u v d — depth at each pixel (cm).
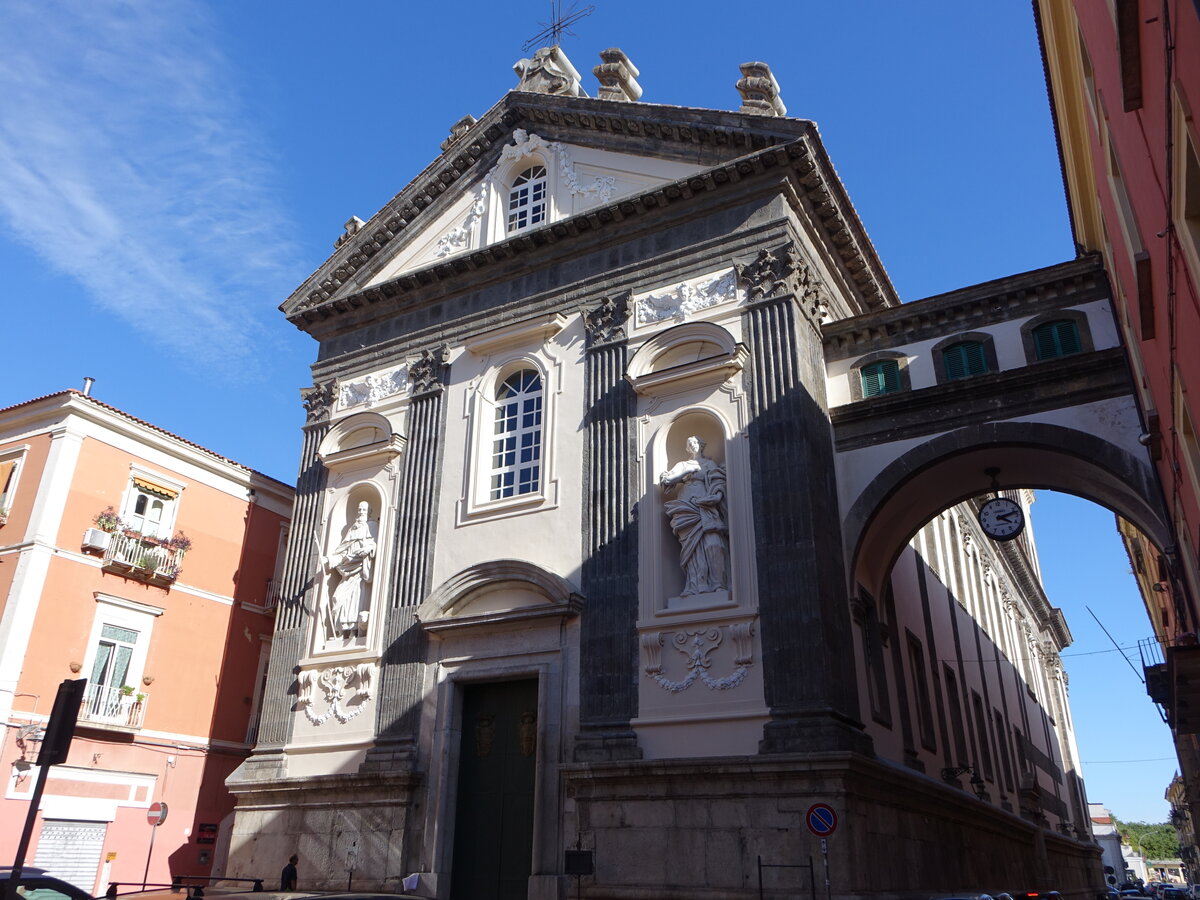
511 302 2286
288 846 1992
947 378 1928
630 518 1889
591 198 2289
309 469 2419
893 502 1967
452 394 2284
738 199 2055
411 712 1970
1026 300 1908
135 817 2383
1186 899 4594
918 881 1744
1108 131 1182
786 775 1539
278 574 2959
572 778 1722
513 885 1786
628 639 1794
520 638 1920
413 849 1855
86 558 2414
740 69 2242
